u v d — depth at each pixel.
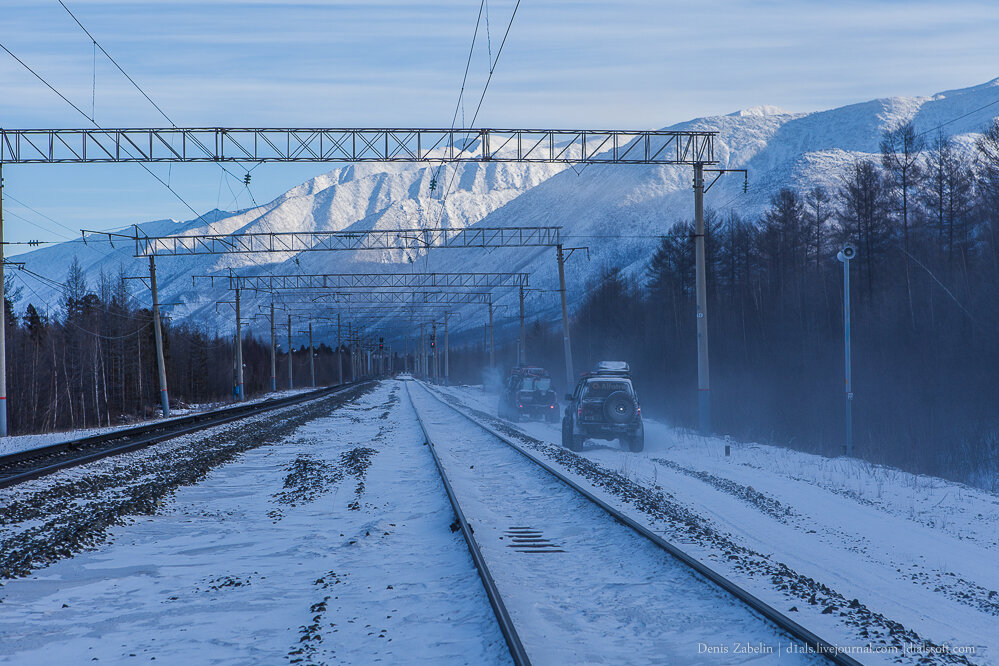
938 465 23.77
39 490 15.79
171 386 97.31
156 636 7.01
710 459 23.66
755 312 65.56
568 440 27.09
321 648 6.48
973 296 40.66
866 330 49.09
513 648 5.89
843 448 25.97
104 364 78.81
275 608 7.86
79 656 6.49
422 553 10.25
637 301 88.94
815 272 64.69
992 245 44.06
